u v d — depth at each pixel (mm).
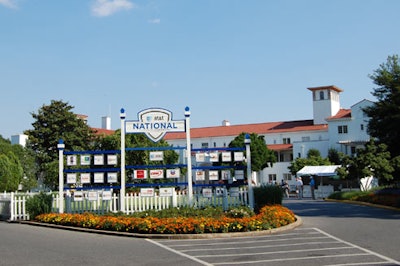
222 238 13445
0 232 15367
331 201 31312
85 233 15078
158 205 19172
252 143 55625
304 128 66375
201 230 13812
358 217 18797
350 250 10797
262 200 19562
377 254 10156
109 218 15492
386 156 28953
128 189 26000
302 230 14758
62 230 15977
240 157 19609
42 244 12570
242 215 15578
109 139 29578
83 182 18875
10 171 38469
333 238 12828
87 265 9570
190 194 19094
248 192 19141
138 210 18828
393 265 8953
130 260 10109
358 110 60469
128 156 28500
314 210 23109
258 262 9703
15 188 38875
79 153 19016
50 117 47500
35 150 47438
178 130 19391
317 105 67250
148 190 19078
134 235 14016
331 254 10375
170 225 13984
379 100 31062
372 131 31531
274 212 15914
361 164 28688
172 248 11797
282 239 12945
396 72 30922
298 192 39375
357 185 42781
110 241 13172
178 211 16891
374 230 14336
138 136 29812
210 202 19094
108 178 19188
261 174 63562
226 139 70062
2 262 9938
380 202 25125
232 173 22734
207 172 22422
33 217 18500
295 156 62719
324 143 61750
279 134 67750
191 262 9812
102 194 18656
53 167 34062
